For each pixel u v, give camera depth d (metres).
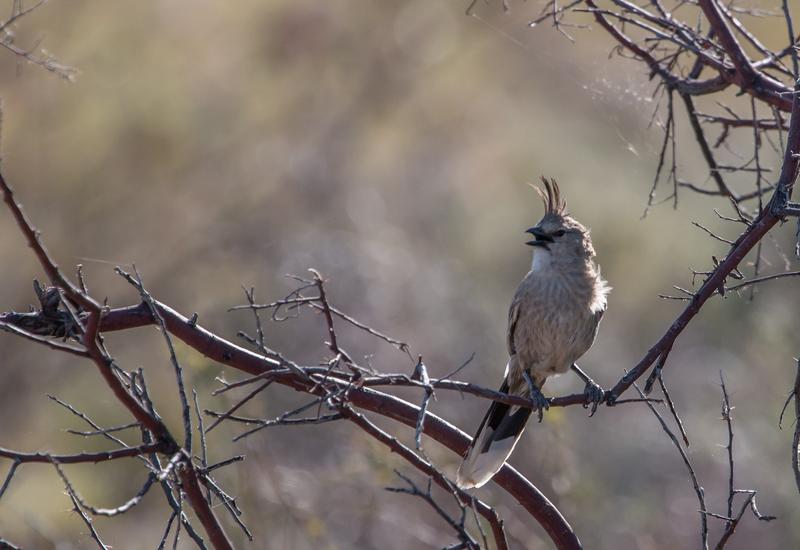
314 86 20.17
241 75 19.62
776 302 14.71
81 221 17.64
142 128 18.30
